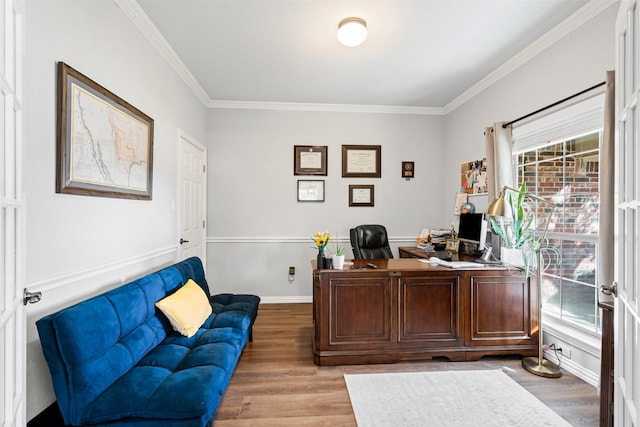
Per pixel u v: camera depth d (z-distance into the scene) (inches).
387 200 168.7
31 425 52.7
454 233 142.6
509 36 98.9
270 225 163.3
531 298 100.1
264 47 106.5
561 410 72.7
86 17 66.4
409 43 103.5
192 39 101.3
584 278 90.2
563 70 92.7
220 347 71.7
